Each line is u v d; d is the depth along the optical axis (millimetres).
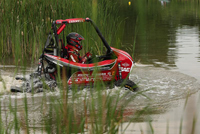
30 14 7977
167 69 6867
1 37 8062
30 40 8039
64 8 7805
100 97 2369
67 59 5488
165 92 5145
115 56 5570
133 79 5953
